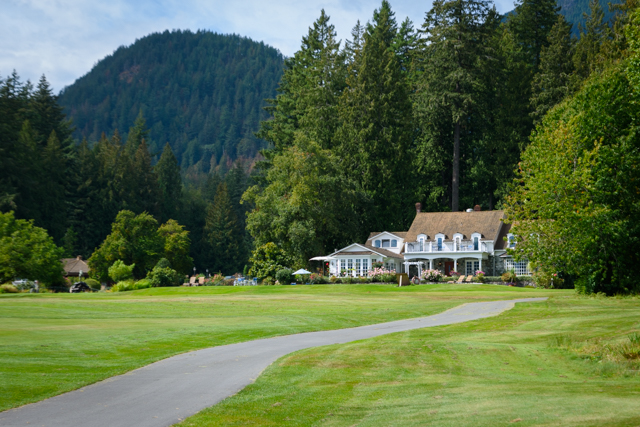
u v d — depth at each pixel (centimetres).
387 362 1455
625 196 3328
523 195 3697
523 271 6344
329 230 6888
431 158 7219
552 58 6956
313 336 2083
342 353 1595
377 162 6850
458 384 1176
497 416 889
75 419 930
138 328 2181
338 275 6381
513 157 6912
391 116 7000
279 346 1798
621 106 3447
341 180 6700
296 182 6594
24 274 5900
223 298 4141
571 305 2988
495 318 2555
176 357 1574
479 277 5816
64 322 2419
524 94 7231
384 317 2788
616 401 958
